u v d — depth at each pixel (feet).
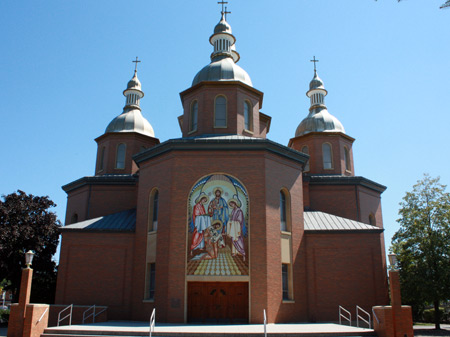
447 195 96.63
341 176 97.04
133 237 76.43
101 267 75.25
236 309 65.21
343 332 51.96
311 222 80.79
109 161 104.78
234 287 66.23
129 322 66.39
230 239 67.21
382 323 52.85
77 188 99.76
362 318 70.23
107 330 52.24
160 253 68.49
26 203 96.43
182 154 71.61
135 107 114.01
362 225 79.10
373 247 75.72
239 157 71.31
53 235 98.58
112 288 74.02
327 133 107.14
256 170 70.69
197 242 67.21
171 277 65.77
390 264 55.16
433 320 118.73
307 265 74.49
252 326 58.59
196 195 69.51
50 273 98.22
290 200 74.79
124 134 106.52
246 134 82.99
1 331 78.23
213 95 83.30
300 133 111.34
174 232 67.82
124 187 95.96
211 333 50.55
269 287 65.46
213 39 94.73
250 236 67.46
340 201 95.96
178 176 70.54
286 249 71.56
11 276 94.32
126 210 87.81
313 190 97.09
